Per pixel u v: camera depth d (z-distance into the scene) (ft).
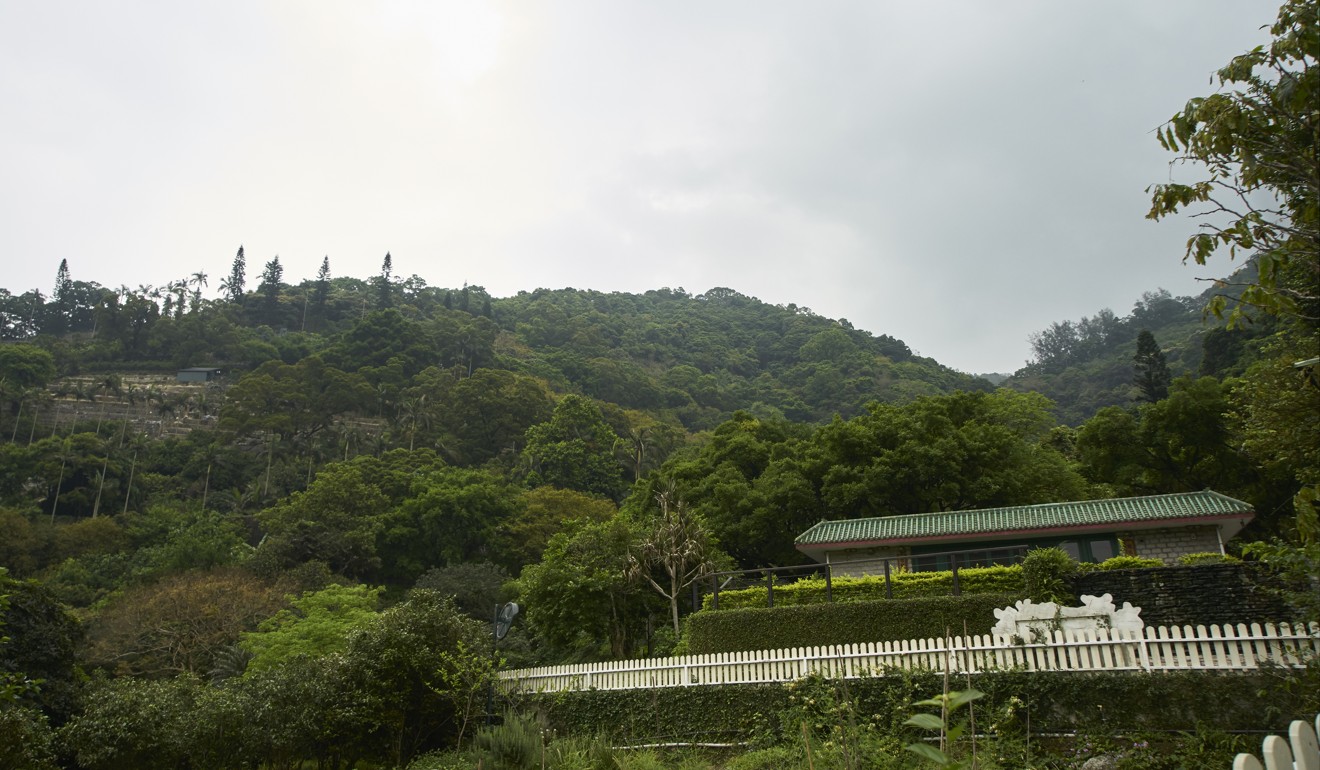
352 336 449.48
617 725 56.80
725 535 118.21
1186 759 39.73
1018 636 47.14
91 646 119.65
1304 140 32.86
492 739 53.62
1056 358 563.48
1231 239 32.32
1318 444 54.44
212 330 477.36
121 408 407.23
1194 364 305.53
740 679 54.44
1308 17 30.66
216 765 55.52
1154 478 120.67
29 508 294.46
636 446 328.08
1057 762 41.98
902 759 42.04
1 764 46.62
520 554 236.22
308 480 331.98
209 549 188.14
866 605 58.13
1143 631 46.03
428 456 314.76
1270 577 50.21
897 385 545.85
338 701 57.21
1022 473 117.91
